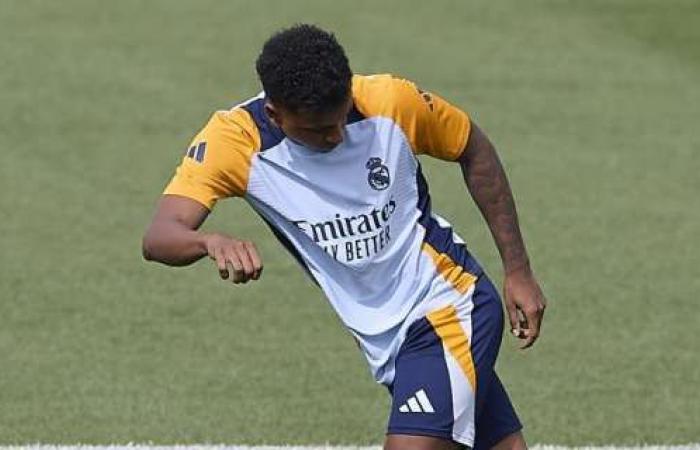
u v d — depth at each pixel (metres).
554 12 65.44
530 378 29.23
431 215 19.59
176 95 52.56
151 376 29.34
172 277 35.25
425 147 19.56
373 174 18.89
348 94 18.16
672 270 35.78
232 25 62.62
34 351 30.69
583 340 31.30
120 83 53.94
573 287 34.62
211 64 56.66
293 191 18.88
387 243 19.09
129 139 47.47
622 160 45.47
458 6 66.31
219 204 41.22
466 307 19.27
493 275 35.59
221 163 18.75
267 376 29.31
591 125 49.41
